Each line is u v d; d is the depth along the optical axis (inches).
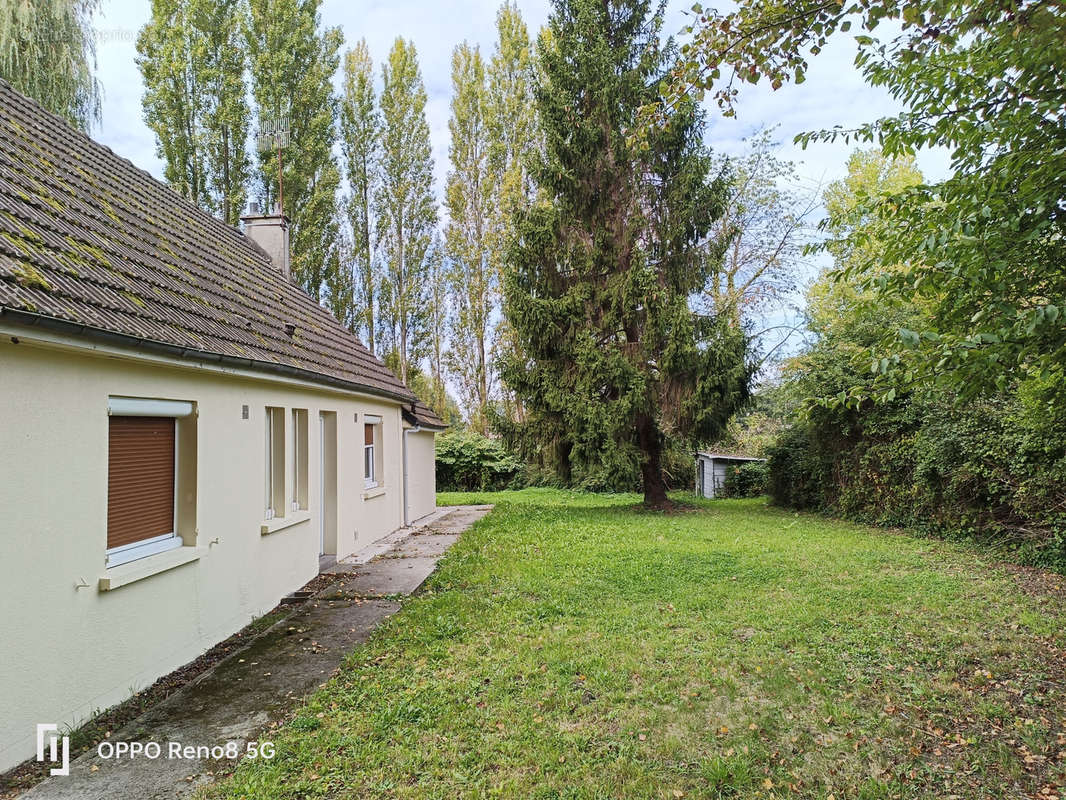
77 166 259.6
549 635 209.3
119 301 172.6
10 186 185.0
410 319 1122.7
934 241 127.7
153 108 839.1
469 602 251.9
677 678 171.9
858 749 135.6
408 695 162.7
